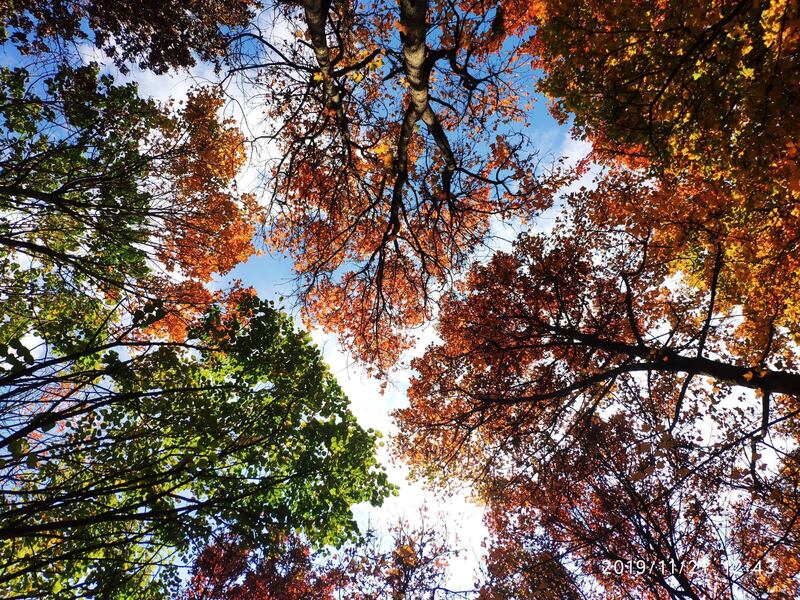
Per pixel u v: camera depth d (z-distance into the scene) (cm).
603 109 737
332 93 858
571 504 1296
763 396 897
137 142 1183
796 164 573
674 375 1288
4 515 384
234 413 807
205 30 1135
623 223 1241
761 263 975
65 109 1032
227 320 909
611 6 649
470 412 1366
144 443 686
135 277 1160
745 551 1077
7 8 965
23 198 893
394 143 1189
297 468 796
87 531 599
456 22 841
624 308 1361
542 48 1042
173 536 605
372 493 866
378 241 1343
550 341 1410
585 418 1245
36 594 427
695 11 547
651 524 1071
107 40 1102
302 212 1196
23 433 402
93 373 483
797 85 500
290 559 1058
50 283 1092
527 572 1380
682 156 772
